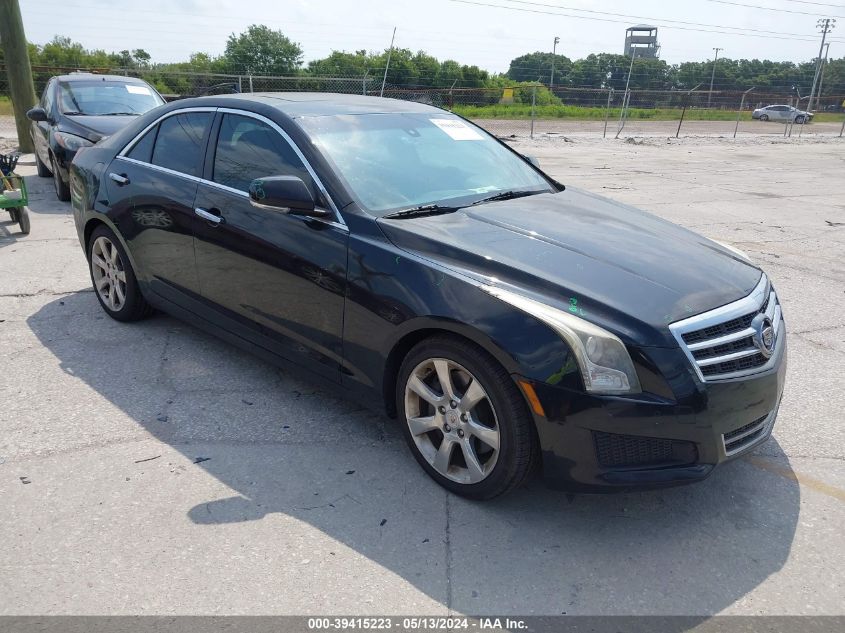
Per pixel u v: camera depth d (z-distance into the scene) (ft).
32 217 28.25
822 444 12.44
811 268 24.41
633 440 9.18
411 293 10.32
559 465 9.45
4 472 10.89
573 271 10.13
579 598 8.66
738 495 10.87
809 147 84.07
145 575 8.80
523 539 9.71
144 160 15.47
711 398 9.23
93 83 33.88
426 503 10.43
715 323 9.60
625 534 9.90
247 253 12.71
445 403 10.42
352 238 11.19
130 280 16.24
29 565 8.93
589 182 44.39
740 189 43.37
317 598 8.51
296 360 12.50
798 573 9.18
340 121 13.24
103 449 11.63
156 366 14.83
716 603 8.64
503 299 9.55
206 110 14.40
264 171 12.75
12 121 67.51
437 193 12.63
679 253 11.35
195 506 10.19
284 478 10.96
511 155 15.34
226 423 12.60
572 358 9.07
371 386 11.28
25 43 46.52
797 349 16.85
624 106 86.58
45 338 16.16
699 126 130.52
